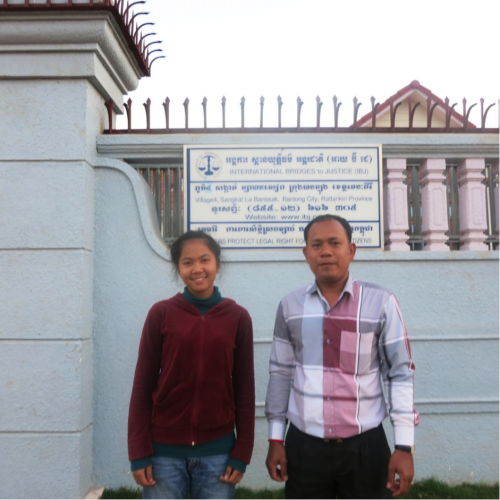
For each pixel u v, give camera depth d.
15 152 3.09
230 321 2.09
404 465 1.87
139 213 3.26
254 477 3.21
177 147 3.36
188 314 2.04
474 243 3.47
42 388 2.96
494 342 3.31
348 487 1.99
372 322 2.00
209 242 2.11
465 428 3.27
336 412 1.96
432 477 3.24
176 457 1.99
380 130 3.45
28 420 2.95
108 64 3.33
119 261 3.25
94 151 3.31
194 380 1.98
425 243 3.62
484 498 2.99
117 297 3.23
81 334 3.00
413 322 3.30
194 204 3.33
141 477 1.95
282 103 3.42
